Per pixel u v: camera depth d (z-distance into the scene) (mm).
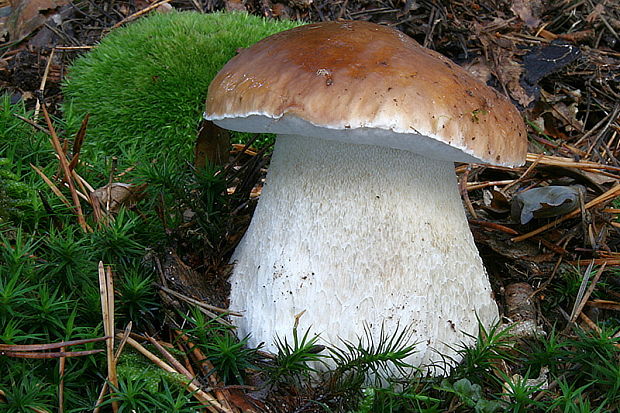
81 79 441
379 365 250
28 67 496
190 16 470
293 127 242
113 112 414
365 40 250
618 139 466
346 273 257
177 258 276
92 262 264
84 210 314
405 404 242
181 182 315
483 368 254
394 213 262
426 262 261
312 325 256
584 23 570
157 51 427
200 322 255
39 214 291
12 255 247
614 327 290
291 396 251
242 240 293
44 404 220
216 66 422
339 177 264
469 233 284
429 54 259
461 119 238
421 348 257
